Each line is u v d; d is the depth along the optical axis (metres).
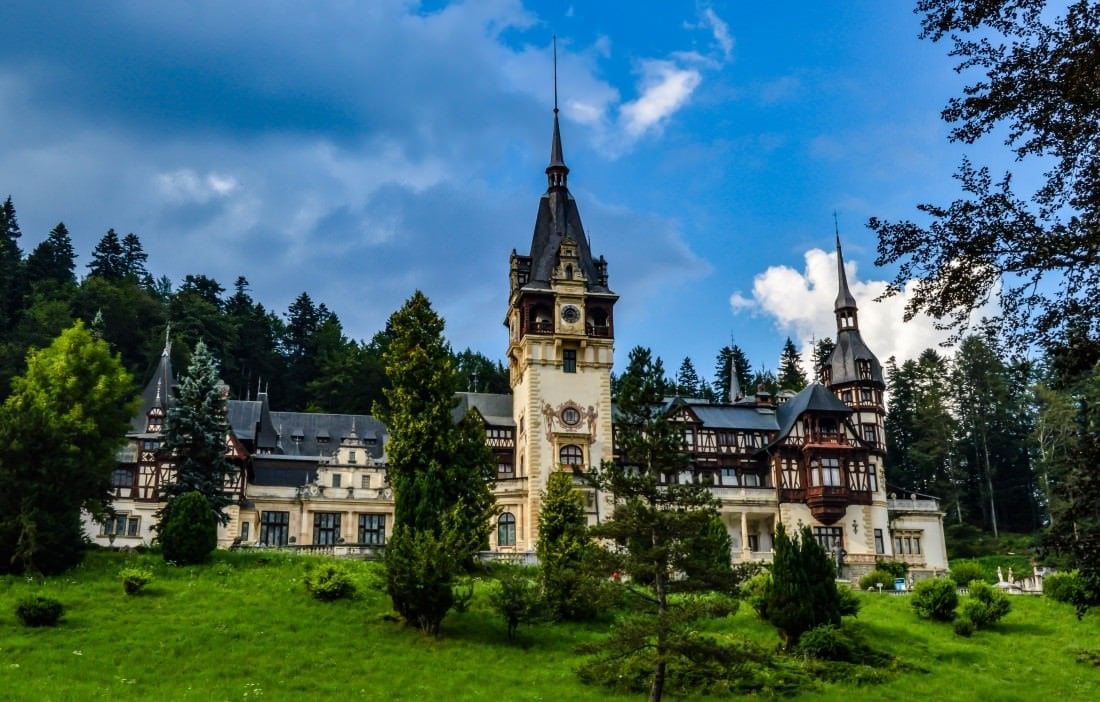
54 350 57.75
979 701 36.97
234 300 135.00
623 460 73.00
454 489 51.50
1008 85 20.22
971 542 93.88
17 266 122.06
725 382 136.00
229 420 82.31
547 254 78.06
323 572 45.72
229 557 51.88
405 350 55.34
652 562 33.81
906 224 21.39
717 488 78.06
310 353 128.50
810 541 44.09
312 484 74.50
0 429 47.97
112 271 138.12
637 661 33.94
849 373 87.56
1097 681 40.03
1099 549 20.27
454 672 37.28
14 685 31.72
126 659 35.97
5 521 45.91
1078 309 20.08
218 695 33.06
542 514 49.25
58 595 42.78
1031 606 51.84
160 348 110.62
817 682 38.31
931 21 20.88
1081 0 19.61
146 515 73.12
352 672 36.66
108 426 56.59
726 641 42.66
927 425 107.88
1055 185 20.45
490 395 83.44
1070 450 21.52
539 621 43.34
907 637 45.06
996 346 21.12
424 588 40.97
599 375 74.88
